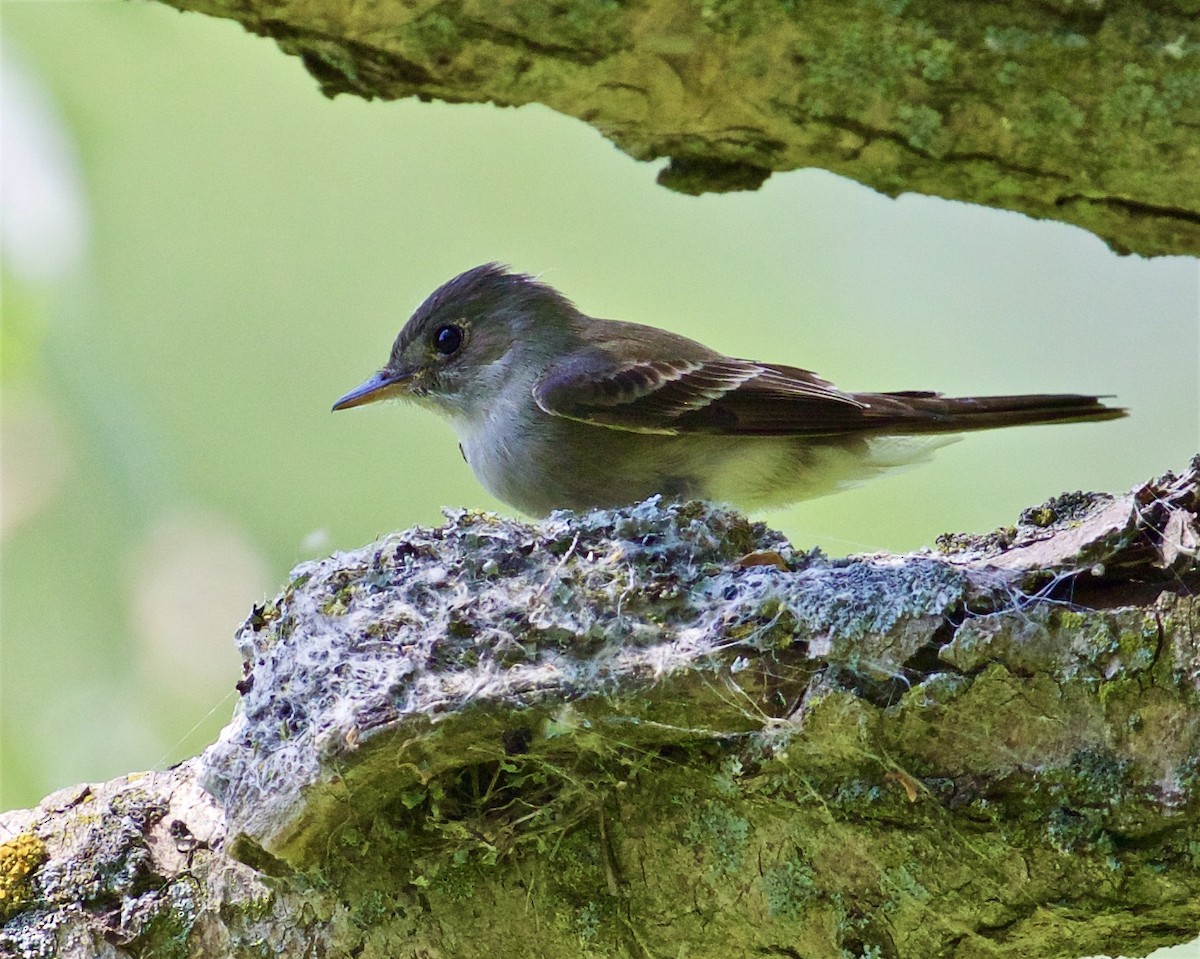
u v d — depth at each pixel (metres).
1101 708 5.41
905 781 5.60
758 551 7.01
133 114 11.34
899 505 12.12
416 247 12.31
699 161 7.08
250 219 11.70
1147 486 5.82
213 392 11.46
